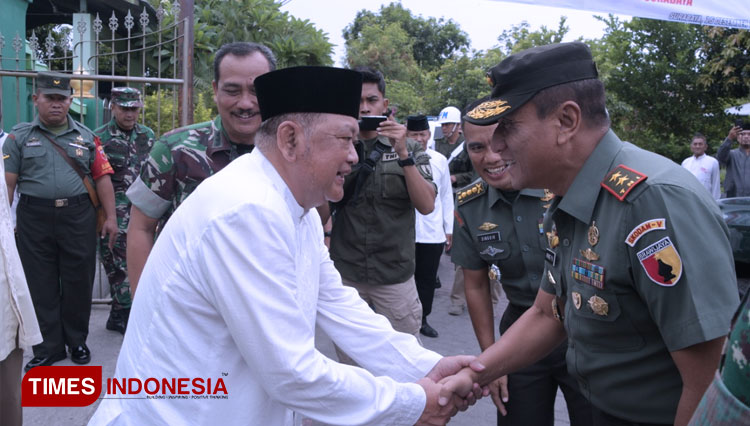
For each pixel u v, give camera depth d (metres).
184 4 4.72
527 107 1.47
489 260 2.42
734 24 4.52
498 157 2.21
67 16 10.99
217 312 1.39
